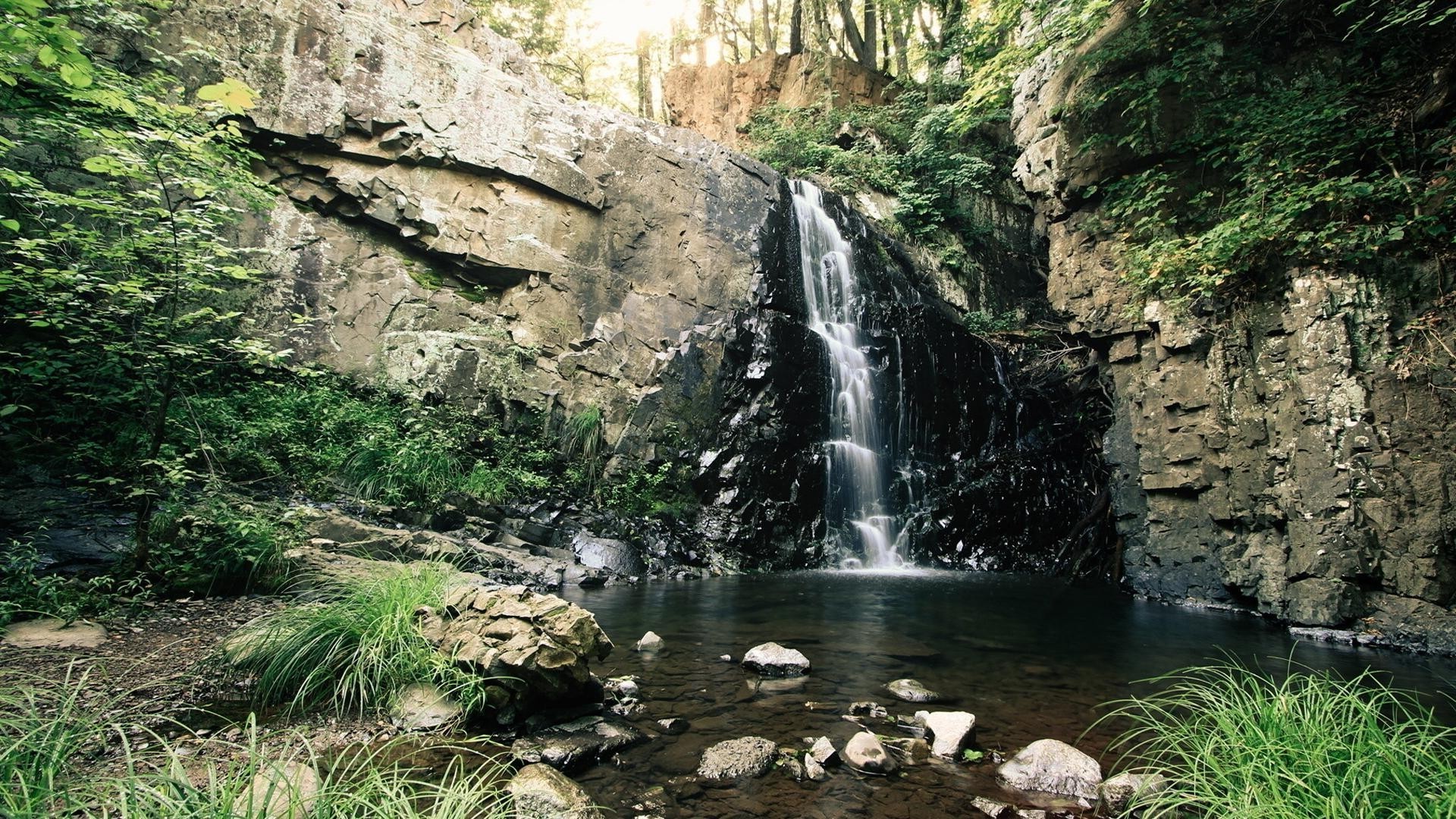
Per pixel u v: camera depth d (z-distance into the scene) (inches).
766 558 471.2
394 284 438.0
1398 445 285.6
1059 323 669.9
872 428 553.3
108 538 252.4
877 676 208.7
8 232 310.3
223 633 195.0
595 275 497.4
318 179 434.6
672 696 183.9
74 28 354.0
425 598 183.5
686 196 543.5
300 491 343.6
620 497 452.8
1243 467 343.3
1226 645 265.0
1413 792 93.3
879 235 691.4
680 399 488.1
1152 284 390.9
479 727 150.8
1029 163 495.2
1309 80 366.9
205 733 135.8
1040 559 535.2
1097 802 127.0
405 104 449.7
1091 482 579.8
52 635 180.7
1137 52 417.1
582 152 506.6
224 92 192.2
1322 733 105.3
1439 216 293.3
